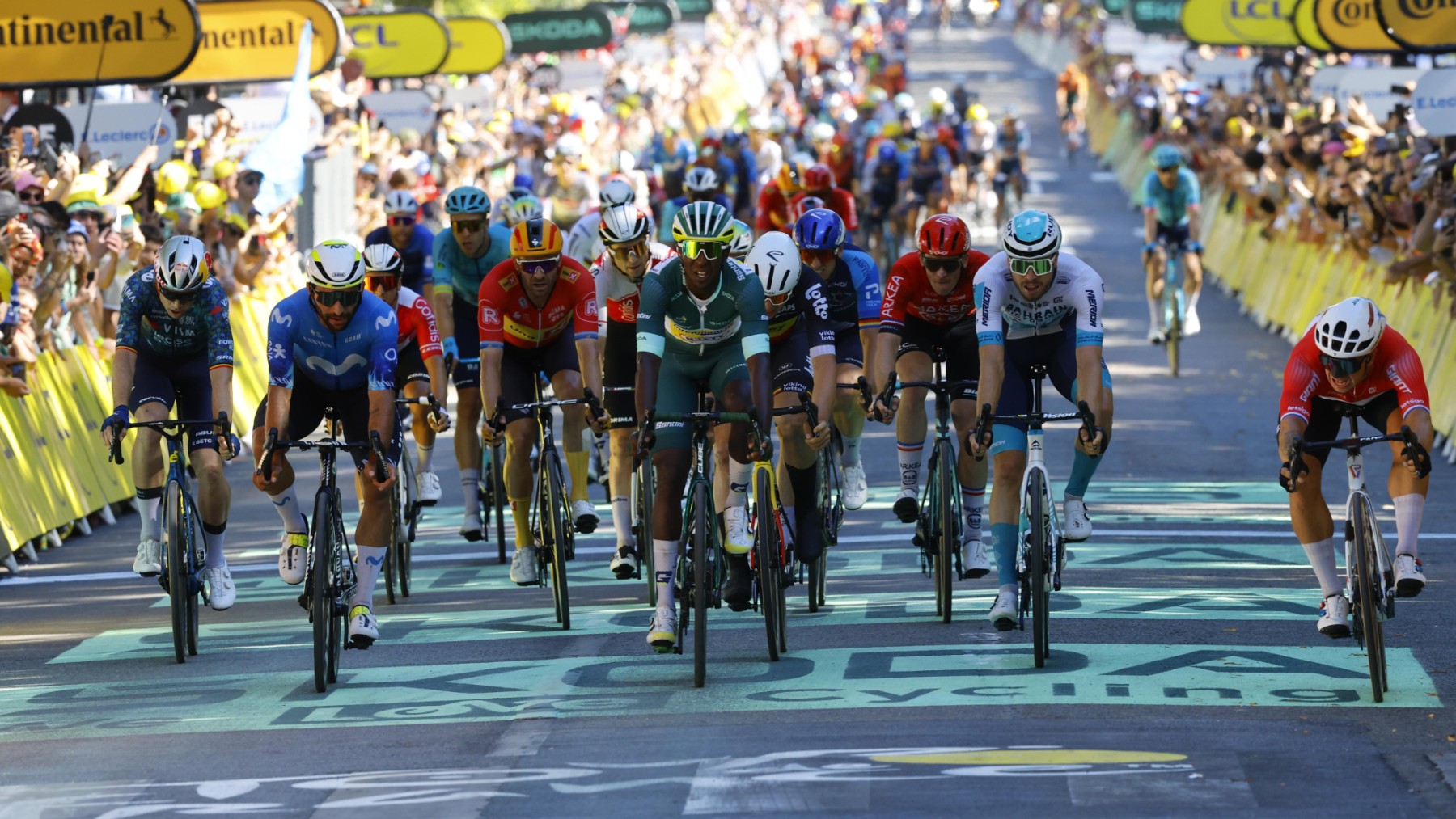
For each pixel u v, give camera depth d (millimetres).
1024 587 24203
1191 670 23266
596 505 39625
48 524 36906
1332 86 68750
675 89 131125
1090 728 20359
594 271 29797
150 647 27203
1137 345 64250
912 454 28656
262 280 56281
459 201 32281
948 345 27516
